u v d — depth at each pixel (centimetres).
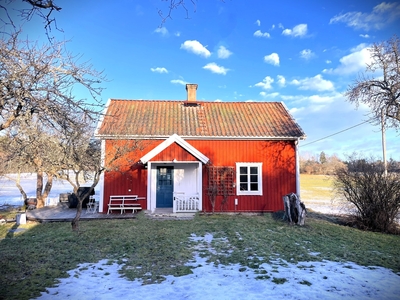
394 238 1033
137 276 628
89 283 589
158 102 1936
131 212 1513
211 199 1524
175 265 702
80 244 879
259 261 730
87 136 1034
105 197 1509
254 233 1037
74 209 1675
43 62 539
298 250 832
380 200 1168
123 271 660
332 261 744
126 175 1534
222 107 1923
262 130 1630
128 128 1500
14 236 1027
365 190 1209
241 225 1177
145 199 1531
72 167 1038
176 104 1930
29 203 1858
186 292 544
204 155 1503
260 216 1438
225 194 1557
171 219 1331
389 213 1152
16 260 728
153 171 1600
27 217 1348
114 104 1820
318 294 541
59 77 559
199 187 1504
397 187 1152
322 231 1095
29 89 511
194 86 1981
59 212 1546
